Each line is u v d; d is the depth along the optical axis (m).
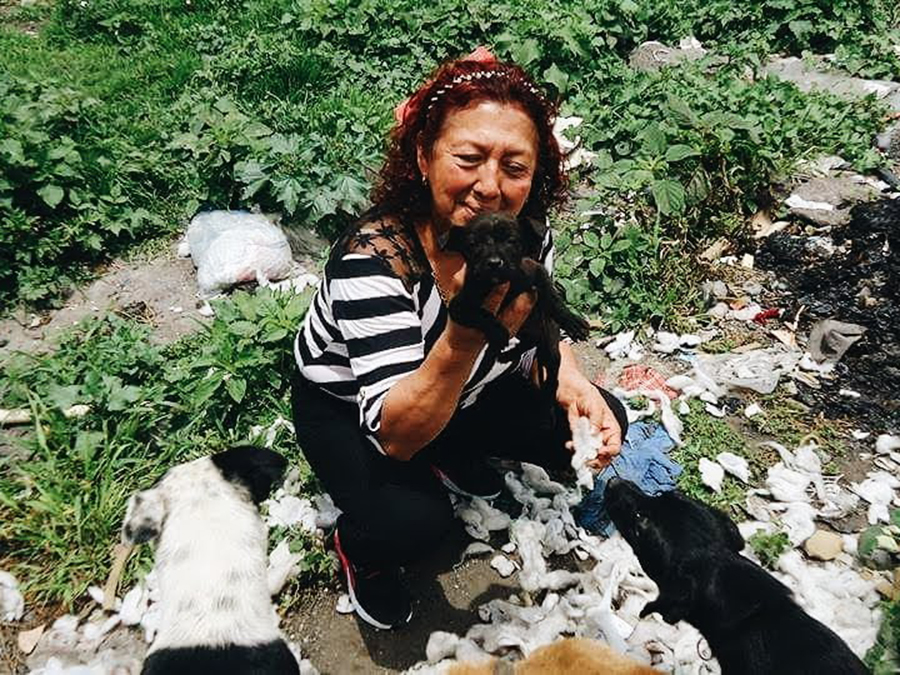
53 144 1.99
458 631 1.28
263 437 1.49
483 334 0.88
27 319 1.81
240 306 1.64
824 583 1.27
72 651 1.23
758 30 2.89
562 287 1.77
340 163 2.04
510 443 1.33
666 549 1.10
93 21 2.89
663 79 2.40
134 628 1.26
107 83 2.52
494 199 0.96
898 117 2.44
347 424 1.15
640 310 1.79
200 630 1.01
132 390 1.51
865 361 1.69
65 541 1.34
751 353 1.71
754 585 1.05
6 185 1.85
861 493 1.43
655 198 1.88
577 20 2.57
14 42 2.80
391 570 1.23
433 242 1.03
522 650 1.21
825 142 2.28
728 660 1.04
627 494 1.16
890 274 1.87
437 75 0.98
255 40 2.61
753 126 2.08
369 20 2.65
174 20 2.87
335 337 1.08
